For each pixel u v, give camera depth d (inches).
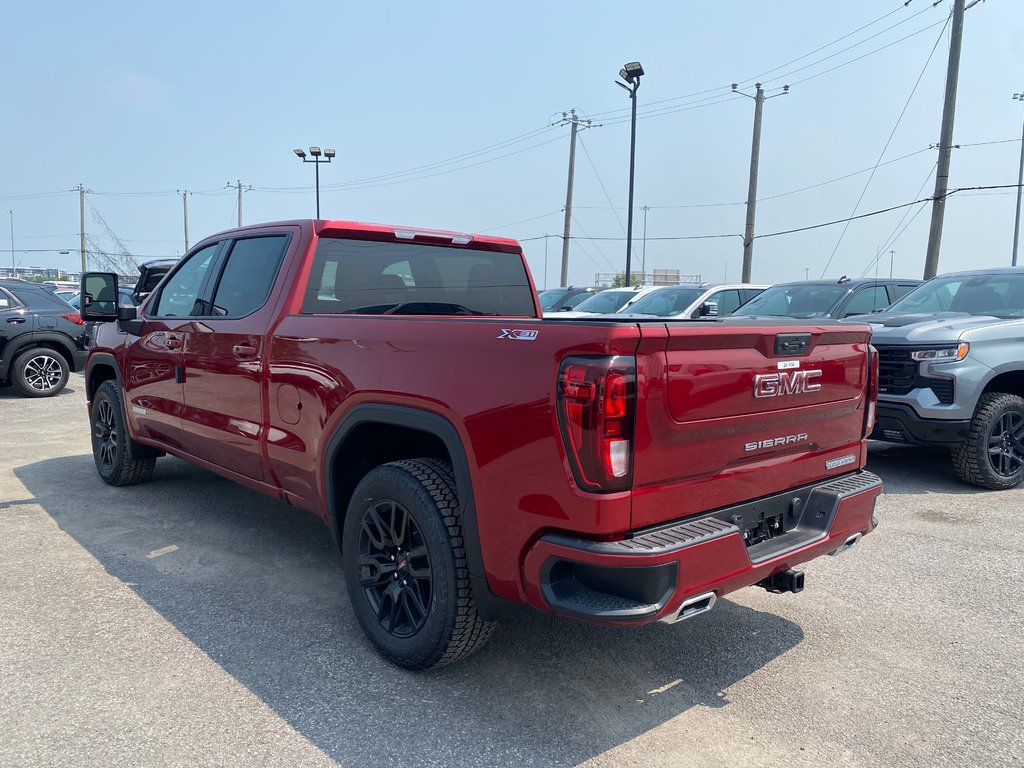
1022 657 136.7
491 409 108.3
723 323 114.6
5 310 440.1
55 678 123.6
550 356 101.4
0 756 102.6
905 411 244.4
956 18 703.7
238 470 174.4
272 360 154.4
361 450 143.3
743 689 124.8
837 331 130.6
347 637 140.5
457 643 119.5
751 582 114.6
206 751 105.0
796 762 105.3
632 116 901.2
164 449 212.4
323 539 195.2
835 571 177.9
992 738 111.6
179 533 197.8
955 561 184.1
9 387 494.0
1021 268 298.7
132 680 123.5
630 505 100.8
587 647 138.6
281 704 117.3
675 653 137.0
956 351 238.5
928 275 736.3
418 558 124.7
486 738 109.6
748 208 1107.3
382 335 127.5
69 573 169.2
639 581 99.0
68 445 309.7
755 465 119.4
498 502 108.8
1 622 143.9
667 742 109.5
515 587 109.2
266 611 151.1
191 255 202.2
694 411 106.4
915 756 106.9
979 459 242.4
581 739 109.8
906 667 132.8
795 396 122.9
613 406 97.1
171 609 151.2
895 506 230.4
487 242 193.9
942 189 725.9
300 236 161.6
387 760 104.0
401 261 176.4
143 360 208.2
